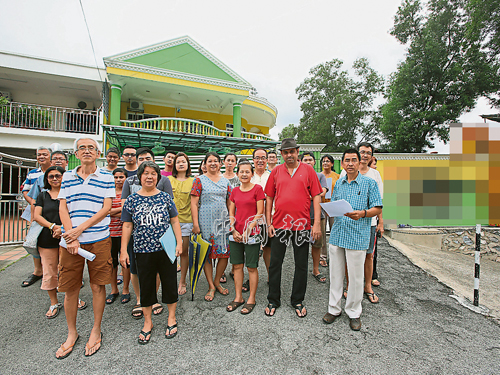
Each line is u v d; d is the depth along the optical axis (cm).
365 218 271
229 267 459
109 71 1010
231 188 350
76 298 237
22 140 931
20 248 545
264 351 234
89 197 235
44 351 233
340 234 275
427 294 354
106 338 251
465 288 387
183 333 259
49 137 951
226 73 1249
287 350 235
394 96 1580
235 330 264
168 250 242
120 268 417
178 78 1129
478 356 230
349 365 218
